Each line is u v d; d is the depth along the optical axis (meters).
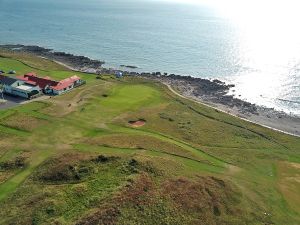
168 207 49.81
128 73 143.50
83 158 61.47
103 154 62.50
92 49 194.50
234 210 54.19
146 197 50.31
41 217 46.84
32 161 63.34
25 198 51.59
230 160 72.62
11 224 46.12
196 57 183.25
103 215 45.84
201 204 52.50
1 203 51.00
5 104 91.88
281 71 158.88
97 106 93.06
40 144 70.56
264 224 52.91
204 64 170.00
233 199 56.50
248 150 79.19
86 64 156.00
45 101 94.38
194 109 101.69
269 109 114.25
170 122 88.50
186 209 50.66
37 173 58.50
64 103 93.69
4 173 60.03
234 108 112.25
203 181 58.22
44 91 101.94
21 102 93.94
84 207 48.09
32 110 87.81
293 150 82.38
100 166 58.88
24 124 79.25
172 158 67.62
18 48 183.12
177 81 135.88
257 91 132.25
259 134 90.19
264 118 105.88
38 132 76.19
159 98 105.25
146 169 57.22
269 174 69.25
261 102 121.31
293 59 180.38
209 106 110.12
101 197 49.56
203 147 77.00
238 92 130.12
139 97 103.06
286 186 65.25
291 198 61.28
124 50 193.38
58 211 47.91
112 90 106.88
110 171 57.06
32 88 98.25
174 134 81.88
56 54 172.50
